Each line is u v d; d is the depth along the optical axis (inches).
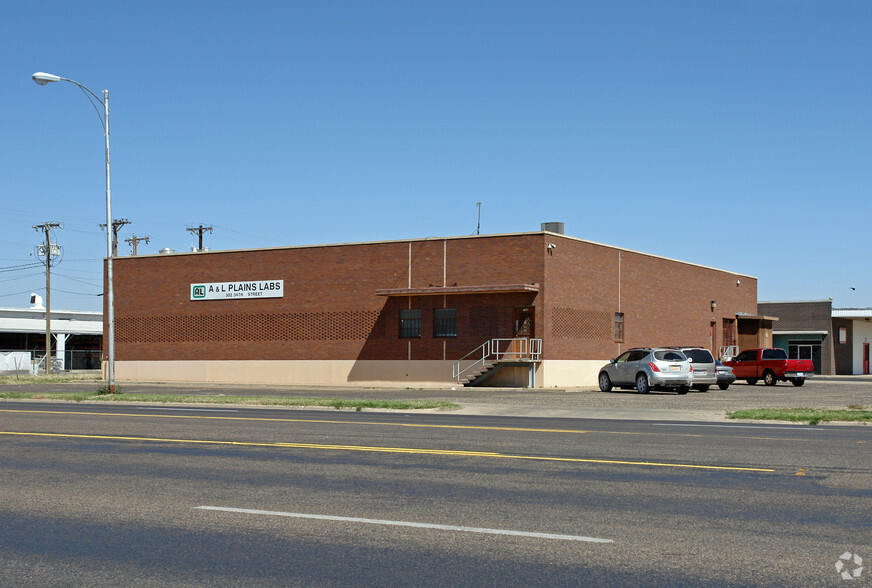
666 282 1935.3
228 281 1820.9
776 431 692.7
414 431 685.9
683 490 411.2
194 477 452.1
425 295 1626.5
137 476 456.4
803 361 1643.7
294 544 308.5
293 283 1754.4
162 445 590.2
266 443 600.4
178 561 287.6
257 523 341.7
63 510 369.1
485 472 466.3
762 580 263.9
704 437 641.0
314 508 370.0
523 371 1544.0
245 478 448.5
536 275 1537.9
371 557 290.8
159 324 1886.1
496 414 887.7
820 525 336.2
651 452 550.0
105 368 1918.1
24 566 282.8
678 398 1188.5
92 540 316.5
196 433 669.9
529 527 332.8
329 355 1712.6
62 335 3065.9
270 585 261.1
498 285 1525.6
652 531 325.7
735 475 455.5
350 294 1699.1
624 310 1771.7
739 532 324.2
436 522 341.7
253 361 1785.2
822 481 436.8
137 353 1904.5
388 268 1668.3
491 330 1573.6
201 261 1851.6
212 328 1831.9
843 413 810.8
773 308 2613.2
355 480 441.1
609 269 1729.8
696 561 284.5
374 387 1609.3
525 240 1551.4
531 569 276.2
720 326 2177.7
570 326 1603.1
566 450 559.8
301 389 1556.3
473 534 321.4
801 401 1125.7
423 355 1627.7
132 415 868.0
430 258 1631.4
